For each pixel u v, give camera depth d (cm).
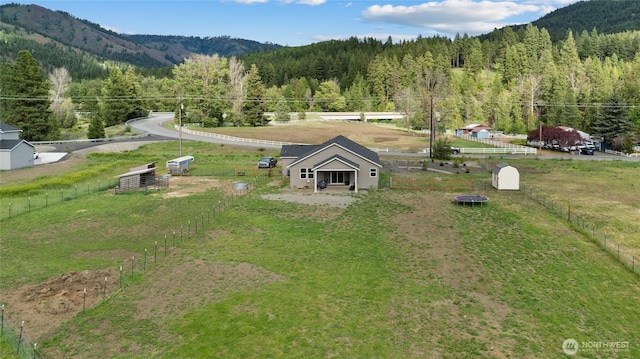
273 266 2662
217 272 2562
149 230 3356
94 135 8688
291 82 17338
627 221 3722
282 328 1966
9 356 1723
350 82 17588
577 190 4922
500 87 15125
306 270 2616
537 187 5088
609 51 18400
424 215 3831
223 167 6234
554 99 11981
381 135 10656
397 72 16362
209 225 3472
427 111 12319
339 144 4869
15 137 6706
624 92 11206
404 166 6569
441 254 2917
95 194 4556
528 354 1820
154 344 1836
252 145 8281
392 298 2278
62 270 2594
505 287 2442
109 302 2189
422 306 2200
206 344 1834
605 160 7181
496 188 4938
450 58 19025
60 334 1903
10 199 4256
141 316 2058
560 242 3162
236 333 1917
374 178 4894
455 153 8012
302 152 5519
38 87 8725
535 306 2231
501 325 2042
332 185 4975
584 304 2273
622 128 8712
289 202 4222
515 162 6956
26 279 2461
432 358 1777
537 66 15725
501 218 3738
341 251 2941
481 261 2805
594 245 3116
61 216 3712
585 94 11838
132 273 2536
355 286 2409
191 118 11444
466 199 4175
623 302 2308
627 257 2917
